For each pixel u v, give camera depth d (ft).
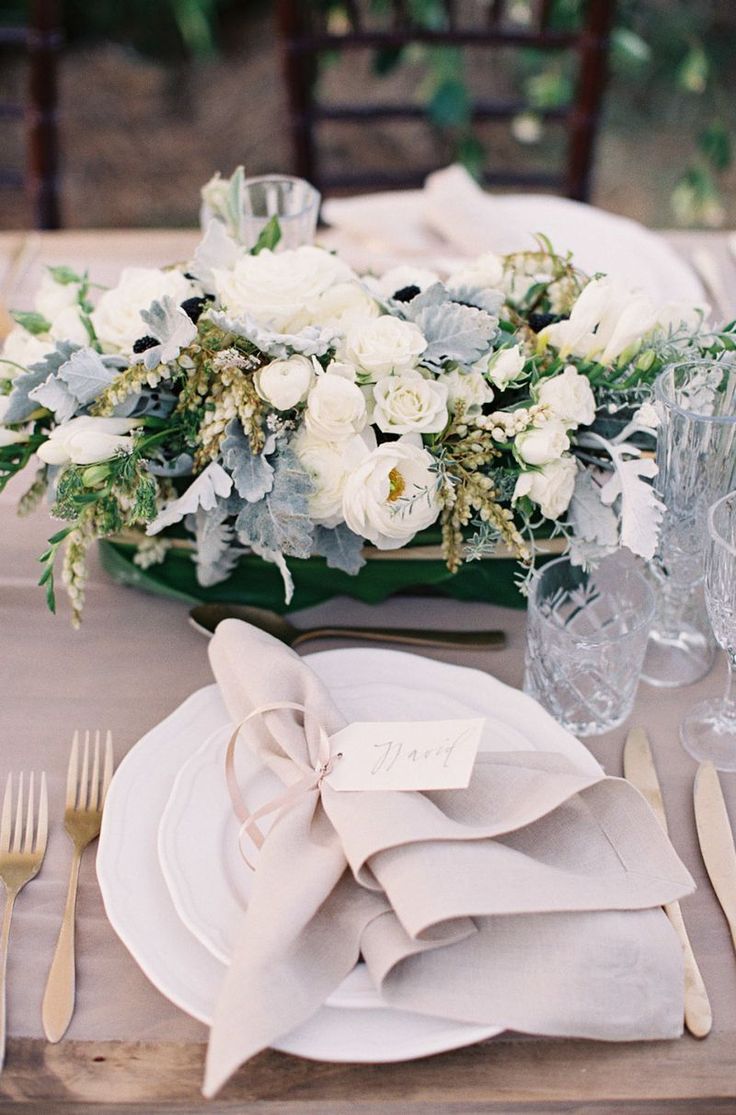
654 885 2.12
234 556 3.00
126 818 2.40
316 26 6.35
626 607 2.94
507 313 3.04
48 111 6.03
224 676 2.61
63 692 2.88
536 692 2.82
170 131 12.50
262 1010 1.87
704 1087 1.98
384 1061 1.95
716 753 2.66
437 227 4.66
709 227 11.34
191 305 2.79
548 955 2.02
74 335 2.92
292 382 2.52
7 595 3.23
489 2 5.98
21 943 2.22
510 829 2.13
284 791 2.46
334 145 12.25
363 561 2.82
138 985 2.15
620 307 2.77
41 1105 2.00
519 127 11.23
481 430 2.67
